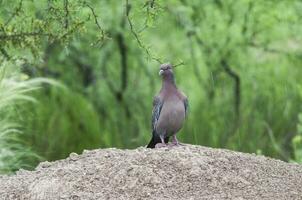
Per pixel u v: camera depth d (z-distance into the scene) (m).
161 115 8.69
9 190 8.15
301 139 13.49
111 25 15.90
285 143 16.17
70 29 8.76
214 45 16.48
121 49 16.66
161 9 8.40
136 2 9.19
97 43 8.72
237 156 8.55
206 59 16.59
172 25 16.31
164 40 16.53
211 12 16.16
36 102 13.55
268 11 15.91
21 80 12.47
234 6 16.08
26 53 10.46
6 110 12.06
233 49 16.52
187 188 7.79
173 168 8.05
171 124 8.70
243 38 16.39
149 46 8.73
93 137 16.12
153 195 7.67
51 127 15.53
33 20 8.98
